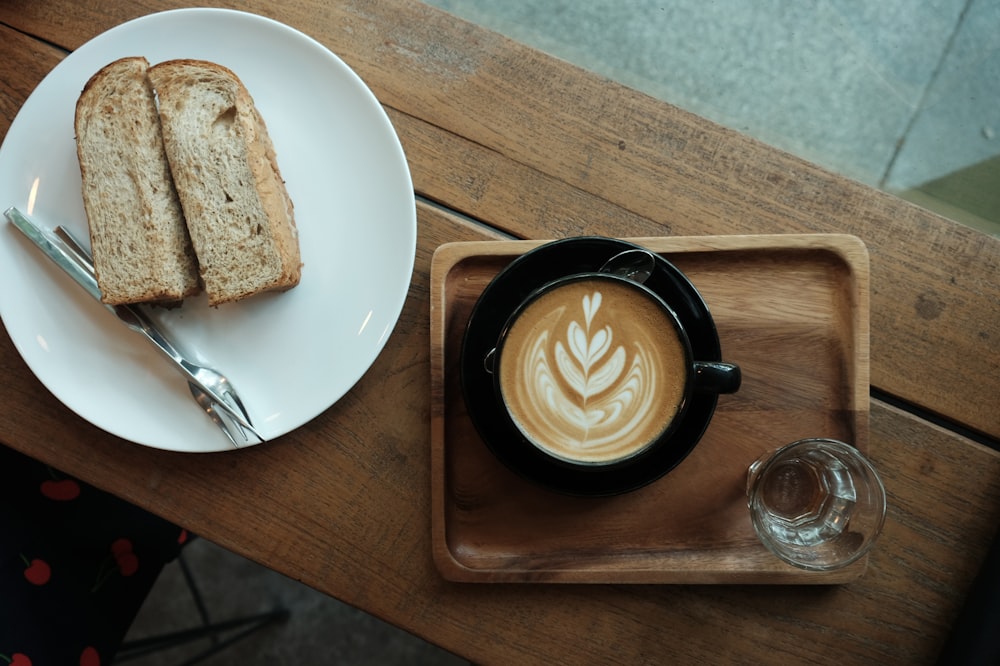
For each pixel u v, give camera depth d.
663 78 0.88
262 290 0.64
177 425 0.64
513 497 0.66
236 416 0.63
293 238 0.65
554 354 0.62
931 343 0.66
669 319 0.62
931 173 0.86
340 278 0.65
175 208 0.66
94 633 0.74
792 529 0.66
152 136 0.66
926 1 0.86
